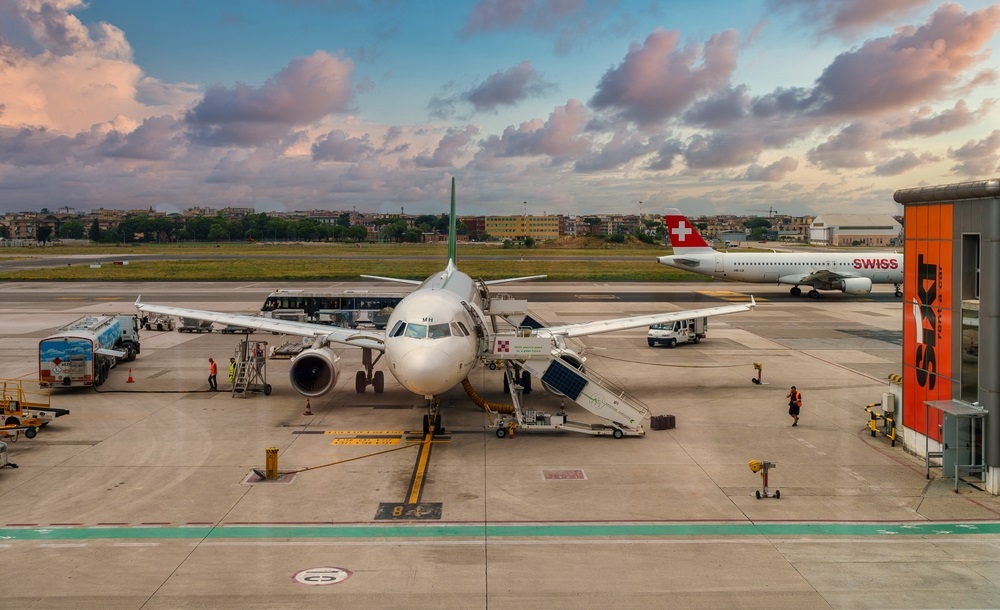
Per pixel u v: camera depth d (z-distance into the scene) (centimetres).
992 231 2362
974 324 2478
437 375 2730
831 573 1831
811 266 8731
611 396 3069
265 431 3167
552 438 3077
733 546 1992
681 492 2416
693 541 2025
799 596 1712
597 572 1833
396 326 2917
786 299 8575
